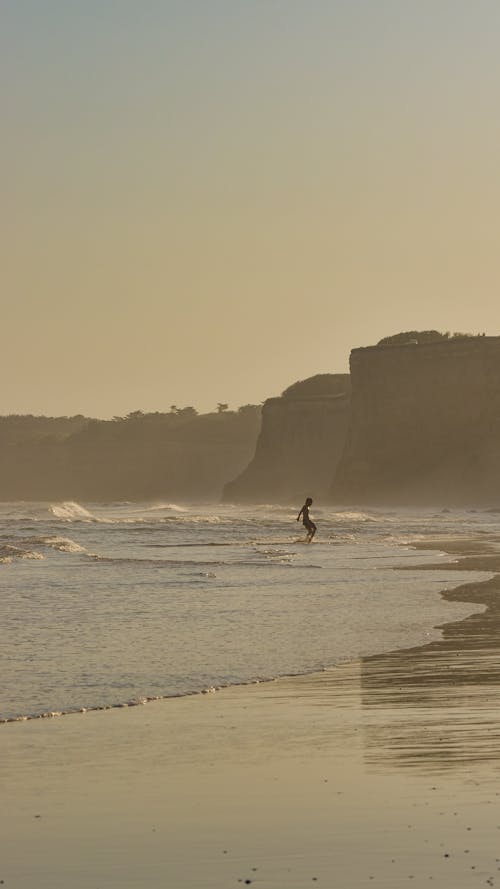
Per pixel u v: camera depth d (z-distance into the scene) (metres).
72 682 30.09
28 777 20.05
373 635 39.97
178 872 15.14
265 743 22.59
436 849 15.84
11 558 86.25
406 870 15.02
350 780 19.58
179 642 38.19
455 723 24.30
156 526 167.50
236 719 25.16
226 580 66.25
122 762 21.11
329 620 44.81
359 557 91.44
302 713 25.75
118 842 16.41
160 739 23.11
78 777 20.03
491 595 55.78
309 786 19.22
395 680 30.25
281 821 17.25
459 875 14.80
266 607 50.19
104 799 18.59
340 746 22.25
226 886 14.58
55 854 15.92
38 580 66.19
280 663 33.47
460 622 43.94
